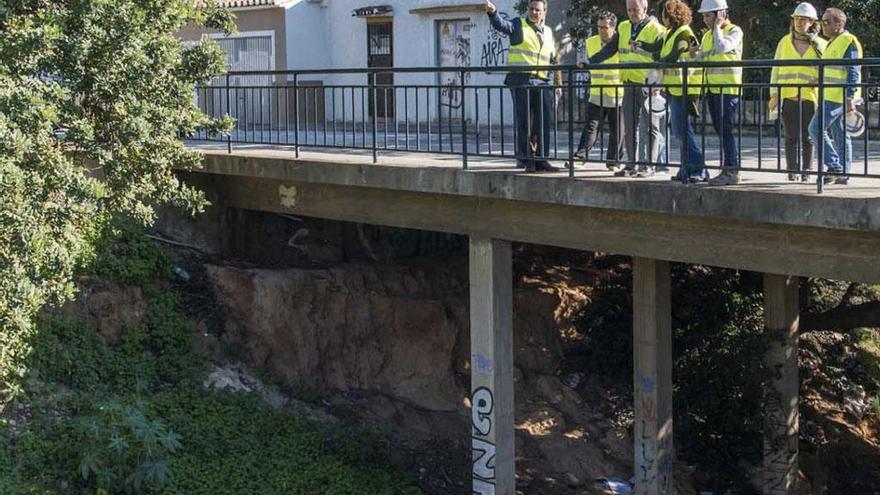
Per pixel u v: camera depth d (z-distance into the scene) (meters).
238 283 15.04
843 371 18.97
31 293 10.85
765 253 10.12
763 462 15.82
